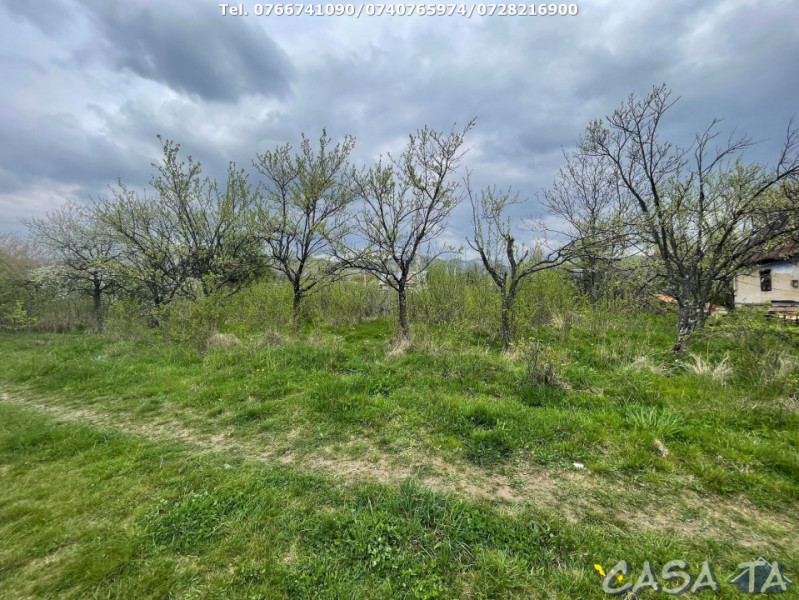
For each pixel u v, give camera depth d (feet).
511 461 11.35
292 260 36.50
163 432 14.28
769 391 14.85
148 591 6.80
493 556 7.32
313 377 19.25
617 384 17.33
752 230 20.95
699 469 10.39
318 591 6.64
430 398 15.97
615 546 7.71
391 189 27.25
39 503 9.64
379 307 45.75
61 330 47.88
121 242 42.60
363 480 10.45
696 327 23.70
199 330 27.45
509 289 27.12
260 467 11.25
